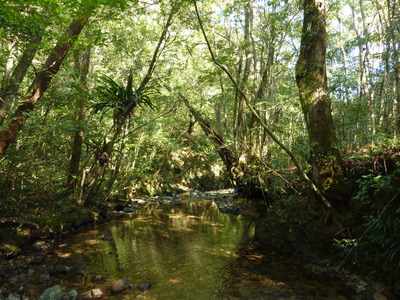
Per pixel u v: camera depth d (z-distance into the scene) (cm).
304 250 428
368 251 346
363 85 643
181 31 864
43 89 477
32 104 461
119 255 456
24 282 346
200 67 1265
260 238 527
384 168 367
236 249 481
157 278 363
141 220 754
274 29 736
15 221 486
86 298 303
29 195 612
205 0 855
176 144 1173
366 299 296
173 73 1116
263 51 822
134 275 374
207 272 381
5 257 412
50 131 609
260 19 791
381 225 328
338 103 527
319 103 426
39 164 574
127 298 308
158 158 1336
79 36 433
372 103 613
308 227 436
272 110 820
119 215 831
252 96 862
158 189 1384
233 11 820
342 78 471
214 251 472
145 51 967
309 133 432
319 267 379
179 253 465
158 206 1042
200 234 592
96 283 348
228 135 914
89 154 723
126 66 1006
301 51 464
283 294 312
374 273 327
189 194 1445
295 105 711
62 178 650
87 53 726
